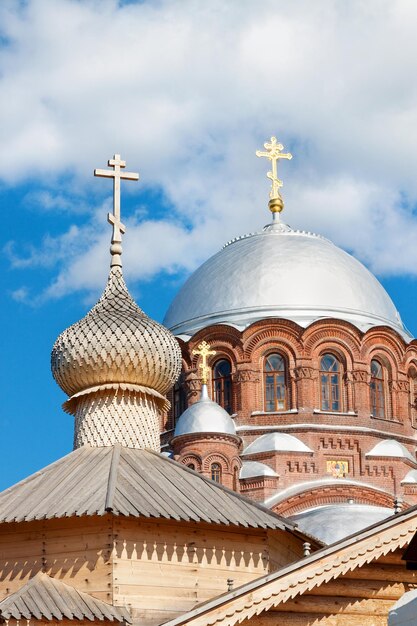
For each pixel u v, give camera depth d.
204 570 37.16
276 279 80.00
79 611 34.34
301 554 40.62
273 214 87.38
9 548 37.28
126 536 36.50
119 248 45.28
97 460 40.22
